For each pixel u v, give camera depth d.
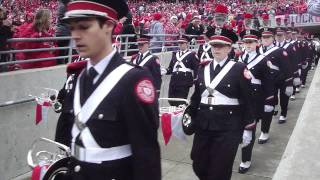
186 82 8.47
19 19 11.33
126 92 1.98
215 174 4.06
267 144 7.23
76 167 2.07
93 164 2.02
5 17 5.49
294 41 11.86
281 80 8.13
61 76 6.21
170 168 5.84
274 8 35.69
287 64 8.09
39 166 2.85
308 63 15.57
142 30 12.41
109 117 1.98
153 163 2.00
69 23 2.04
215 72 4.23
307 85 14.48
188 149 6.71
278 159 6.40
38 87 5.74
